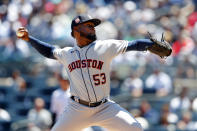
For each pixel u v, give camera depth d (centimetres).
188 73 4678
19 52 4850
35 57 4850
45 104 4600
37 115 3816
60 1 5534
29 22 5222
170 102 4125
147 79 4400
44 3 5466
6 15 5353
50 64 4616
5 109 4656
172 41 5006
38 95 4666
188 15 5684
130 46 1634
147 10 5772
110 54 1647
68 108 1708
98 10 5638
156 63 4656
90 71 1648
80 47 1677
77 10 5459
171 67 4694
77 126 1708
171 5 5916
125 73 4584
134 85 4372
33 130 3806
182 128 3853
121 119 1667
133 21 5534
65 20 5197
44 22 5034
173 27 5369
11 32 5041
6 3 5491
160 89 4322
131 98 4178
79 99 1680
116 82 4556
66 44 4831
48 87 4666
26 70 4831
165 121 3853
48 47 1745
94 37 1681
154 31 5212
